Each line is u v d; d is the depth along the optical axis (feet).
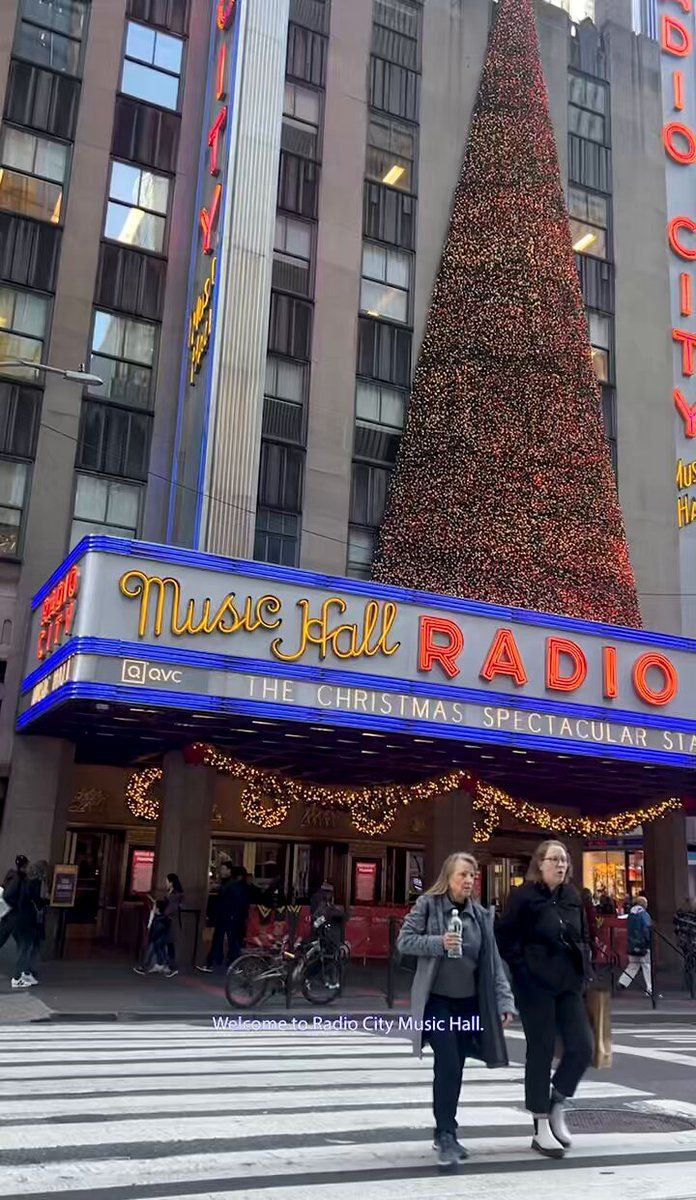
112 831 84.28
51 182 79.20
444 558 83.30
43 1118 21.80
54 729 66.13
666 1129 23.54
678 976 77.56
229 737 67.92
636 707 69.00
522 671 64.69
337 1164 18.56
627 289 105.29
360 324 88.89
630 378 102.63
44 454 74.18
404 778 86.28
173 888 62.49
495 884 97.04
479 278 90.79
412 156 95.04
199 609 55.52
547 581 85.05
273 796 73.26
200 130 86.07
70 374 54.49
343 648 59.21
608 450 91.61
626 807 97.66
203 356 75.31
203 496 71.20
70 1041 35.50
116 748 77.25
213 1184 16.92
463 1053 19.30
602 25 113.80
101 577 53.57
